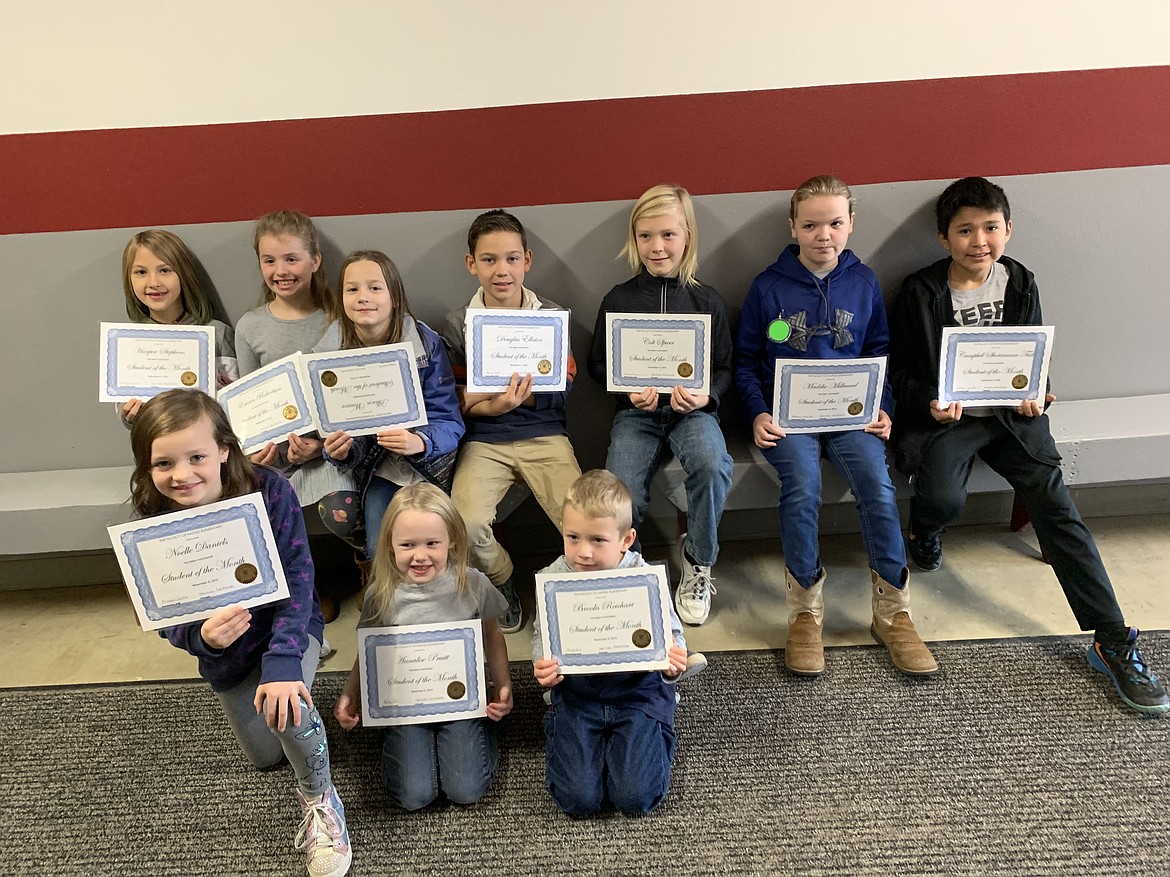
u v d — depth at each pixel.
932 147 1.94
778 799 1.47
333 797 1.42
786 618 1.96
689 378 1.90
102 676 1.89
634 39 1.84
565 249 2.02
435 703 1.51
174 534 1.31
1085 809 1.42
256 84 1.86
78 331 2.08
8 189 1.93
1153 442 1.91
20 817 1.52
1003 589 2.00
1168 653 1.75
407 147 1.92
